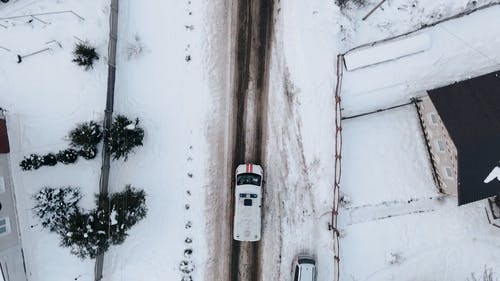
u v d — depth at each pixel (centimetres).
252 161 2528
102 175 2352
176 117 2502
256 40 2512
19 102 2436
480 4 2394
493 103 2108
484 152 2038
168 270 2480
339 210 2478
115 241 2333
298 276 2388
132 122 2409
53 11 2430
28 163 2355
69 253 2414
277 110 2511
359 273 2492
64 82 2439
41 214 2322
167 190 2495
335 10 2380
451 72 2425
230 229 2523
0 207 2247
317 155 2453
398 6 2425
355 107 2441
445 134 2144
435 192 2486
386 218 2492
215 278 2520
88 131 2314
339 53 2405
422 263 2483
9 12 2433
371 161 2489
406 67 2395
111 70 2391
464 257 2472
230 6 2500
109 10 2433
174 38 2498
